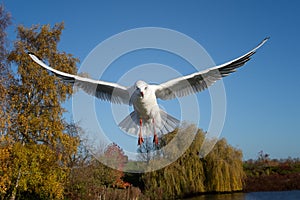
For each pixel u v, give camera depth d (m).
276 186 44.41
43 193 22.22
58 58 23.81
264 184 44.41
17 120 21.78
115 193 27.58
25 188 20.72
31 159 20.97
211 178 33.28
